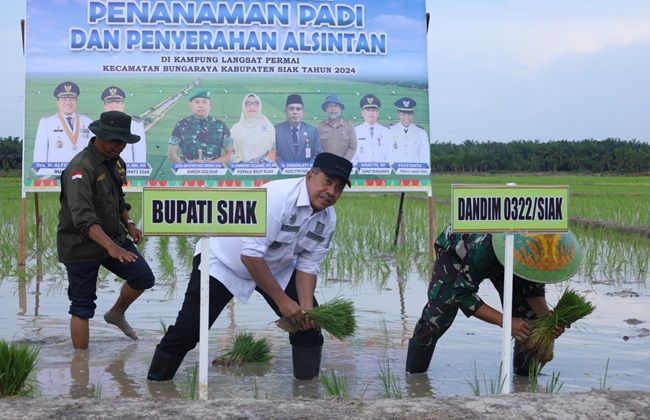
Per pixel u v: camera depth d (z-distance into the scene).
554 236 5.44
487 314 5.74
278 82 11.93
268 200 5.30
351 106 12.02
